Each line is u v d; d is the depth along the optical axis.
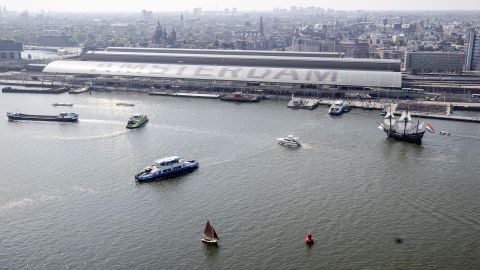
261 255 144.38
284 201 179.00
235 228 159.38
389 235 155.88
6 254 144.50
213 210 172.25
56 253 145.12
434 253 146.25
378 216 168.00
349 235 155.50
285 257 143.50
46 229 158.88
